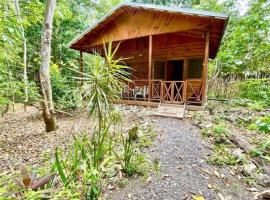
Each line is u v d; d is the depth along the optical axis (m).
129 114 6.24
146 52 9.80
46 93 5.62
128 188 2.36
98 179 2.25
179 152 3.24
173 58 9.09
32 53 7.27
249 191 2.40
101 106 2.18
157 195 2.23
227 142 3.71
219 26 6.15
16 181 1.86
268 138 3.75
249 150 3.30
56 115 8.03
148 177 2.55
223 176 2.66
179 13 6.05
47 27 5.42
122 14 8.11
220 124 4.52
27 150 4.31
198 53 8.37
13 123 7.21
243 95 8.57
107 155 2.75
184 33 7.60
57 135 5.15
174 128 4.54
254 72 9.64
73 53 10.96
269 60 8.48
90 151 2.38
